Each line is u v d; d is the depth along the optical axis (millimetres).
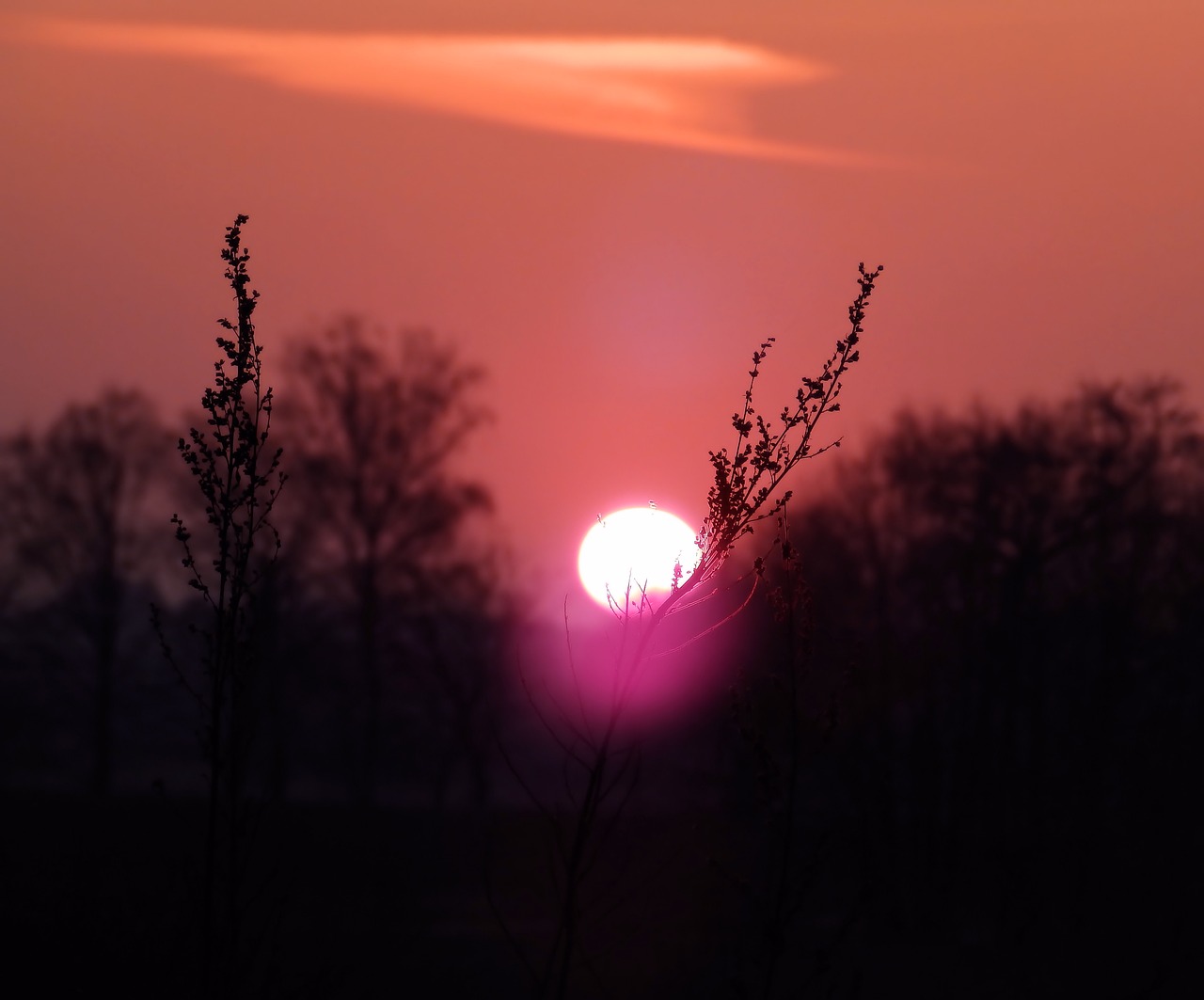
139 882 27000
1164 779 53719
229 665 19141
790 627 18312
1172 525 95062
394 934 70812
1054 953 43562
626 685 17594
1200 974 40219
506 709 121812
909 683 62344
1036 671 75750
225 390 19359
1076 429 105688
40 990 29547
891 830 38812
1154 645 80688
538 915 66688
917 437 103125
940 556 91500
